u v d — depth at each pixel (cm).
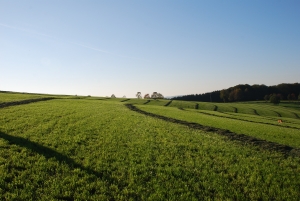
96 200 966
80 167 1292
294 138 2897
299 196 1140
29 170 1182
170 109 6362
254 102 16800
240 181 1270
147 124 2872
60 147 1605
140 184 1150
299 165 1633
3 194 946
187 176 1288
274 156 1833
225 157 1666
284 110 11056
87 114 3309
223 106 11012
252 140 2466
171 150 1752
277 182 1289
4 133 1834
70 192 1009
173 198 1029
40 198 954
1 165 1195
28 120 2466
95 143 1802
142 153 1628
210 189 1155
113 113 3744
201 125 3441
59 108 3794
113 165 1355
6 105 3969
